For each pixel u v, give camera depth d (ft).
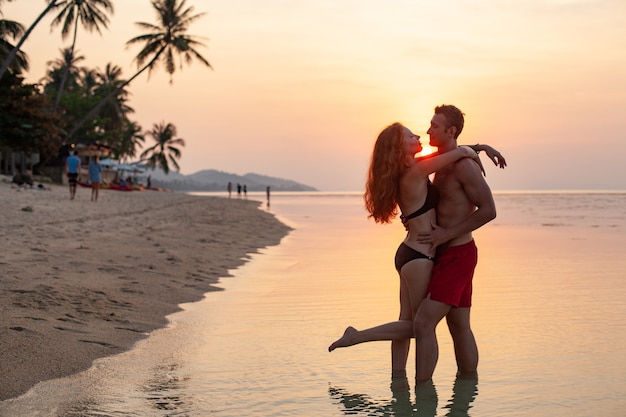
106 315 21.35
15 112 141.28
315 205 166.91
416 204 15.72
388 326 16.05
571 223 83.15
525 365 16.58
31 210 61.77
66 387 14.58
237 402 13.79
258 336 19.70
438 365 16.75
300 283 30.19
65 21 171.42
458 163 15.58
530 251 45.78
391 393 14.49
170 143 310.65
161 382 15.12
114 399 13.85
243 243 49.73
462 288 15.47
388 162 15.76
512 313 22.95
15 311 20.08
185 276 30.91
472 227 15.25
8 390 14.12
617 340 18.98
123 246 39.63
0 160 164.66
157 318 22.00
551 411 13.20
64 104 221.46
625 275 32.65
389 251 45.52
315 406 13.61
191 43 171.01
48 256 32.30
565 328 20.53
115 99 258.57
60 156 178.81
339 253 44.21
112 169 242.58
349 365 16.69
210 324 21.31
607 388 14.62
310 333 20.11
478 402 13.82
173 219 70.23
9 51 138.82
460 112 16.21
